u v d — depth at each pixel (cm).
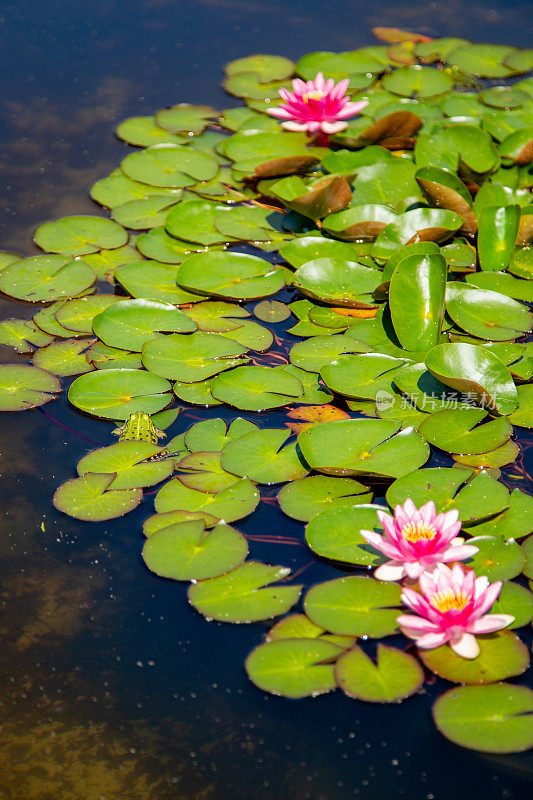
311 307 269
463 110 378
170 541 181
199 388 232
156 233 303
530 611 160
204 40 452
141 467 205
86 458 209
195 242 297
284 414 222
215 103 393
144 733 148
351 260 285
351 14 480
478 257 287
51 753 146
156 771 142
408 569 162
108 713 152
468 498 186
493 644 156
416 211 289
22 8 489
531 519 182
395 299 246
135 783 140
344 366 233
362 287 271
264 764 142
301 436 205
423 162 330
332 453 200
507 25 461
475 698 146
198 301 270
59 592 176
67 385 238
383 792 137
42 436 218
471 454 203
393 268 264
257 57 429
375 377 229
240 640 162
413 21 469
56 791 140
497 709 143
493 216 278
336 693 151
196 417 223
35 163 348
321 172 343
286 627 161
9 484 204
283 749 144
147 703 153
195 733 148
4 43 447
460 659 153
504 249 278
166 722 150
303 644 157
